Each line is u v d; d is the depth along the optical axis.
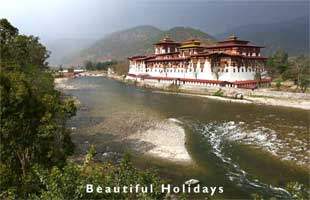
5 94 19.05
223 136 44.53
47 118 20.75
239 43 118.38
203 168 31.80
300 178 28.95
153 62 139.25
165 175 29.86
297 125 49.97
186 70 118.00
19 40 44.66
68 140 25.27
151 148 38.31
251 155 35.81
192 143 41.09
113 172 14.03
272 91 83.19
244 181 28.58
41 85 38.16
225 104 76.12
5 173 18.58
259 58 108.56
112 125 50.44
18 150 20.00
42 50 60.06
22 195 18.55
